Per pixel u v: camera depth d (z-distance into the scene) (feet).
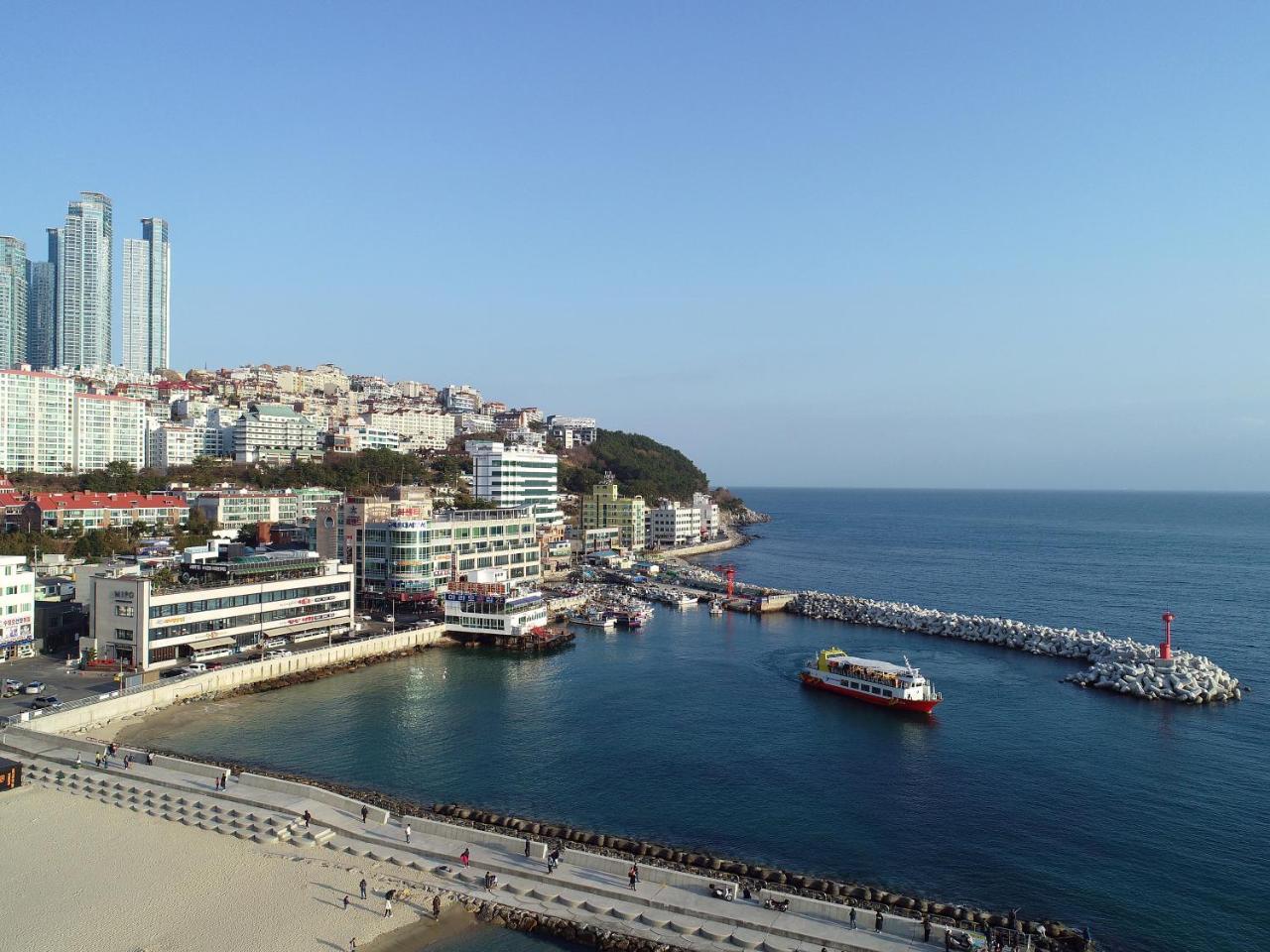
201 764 315.17
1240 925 221.05
